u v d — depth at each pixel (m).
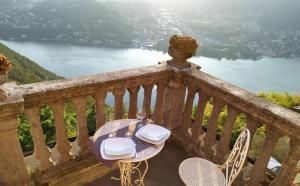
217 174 2.44
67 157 2.88
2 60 1.90
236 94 2.63
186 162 2.58
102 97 2.81
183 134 3.62
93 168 3.09
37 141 2.56
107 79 2.72
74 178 2.93
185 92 3.50
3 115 2.05
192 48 3.14
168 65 3.33
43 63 121.06
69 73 109.56
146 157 2.19
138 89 3.13
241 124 6.13
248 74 116.12
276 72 127.00
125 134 2.48
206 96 3.07
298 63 148.12
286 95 12.49
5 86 2.29
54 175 2.79
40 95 2.30
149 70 3.11
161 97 3.46
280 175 2.43
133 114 3.27
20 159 2.40
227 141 2.96
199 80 3.01
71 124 9.39
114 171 3.14
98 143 2.33
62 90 2.42
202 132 3.67
